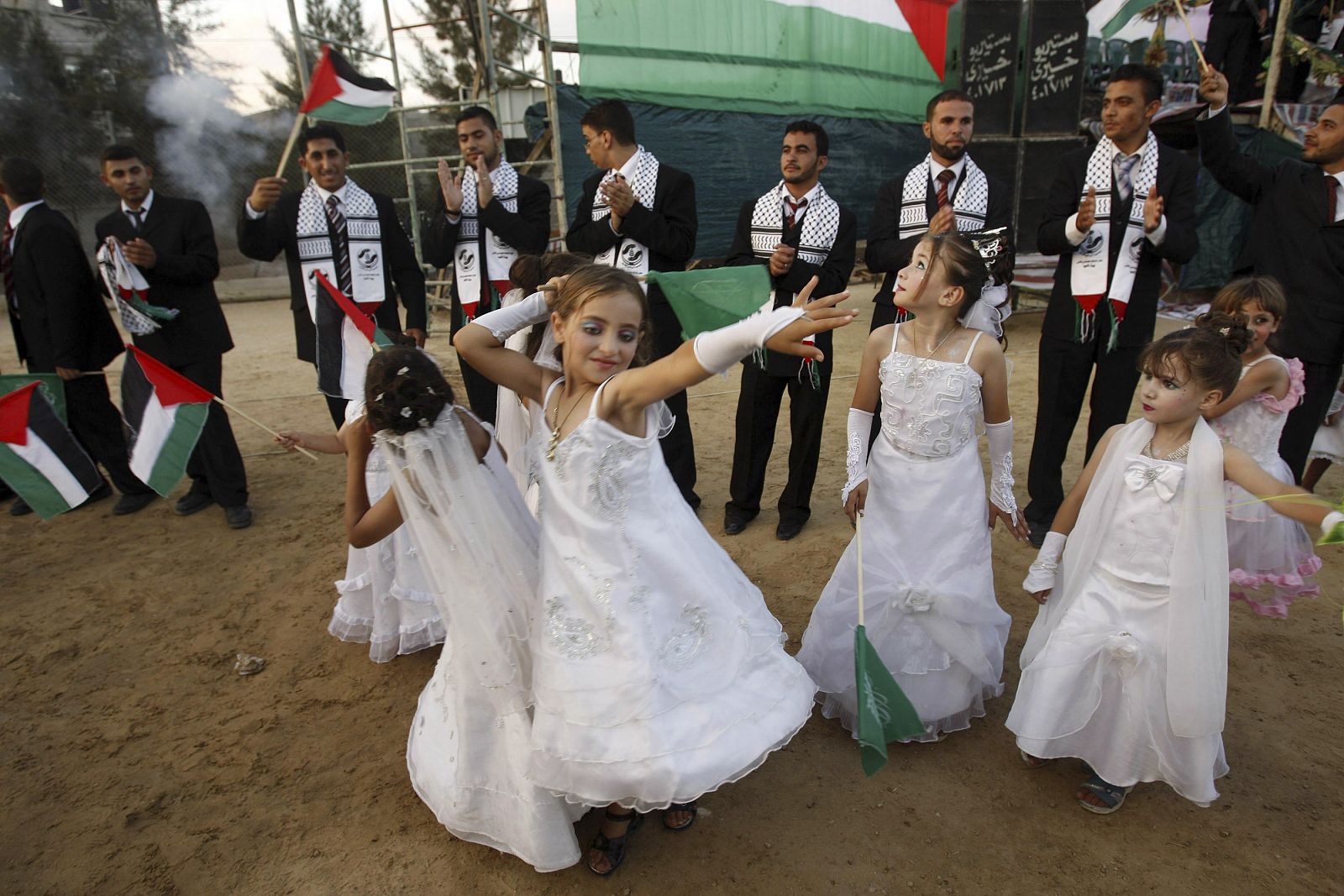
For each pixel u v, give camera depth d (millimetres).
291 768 3068
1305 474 5227
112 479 5758
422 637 3611
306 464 6402
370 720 3334
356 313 3529
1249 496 3338
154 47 15469
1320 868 2512
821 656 3143
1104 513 2697
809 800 2840
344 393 3568
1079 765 2990
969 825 2715
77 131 15109
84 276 5117
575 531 2186
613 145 4715
